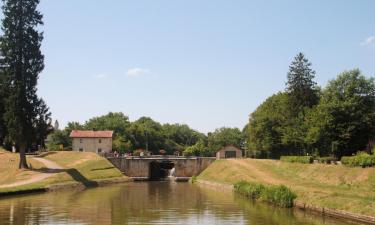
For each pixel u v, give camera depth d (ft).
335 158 278.26
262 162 340.18
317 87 361.10
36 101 292.40
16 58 287.69
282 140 360.69
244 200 216.13
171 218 159.74
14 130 283.79
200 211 177.58
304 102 355.77
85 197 229.86
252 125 424.05
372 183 200.54
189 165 410.93
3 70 287.07
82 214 167.94
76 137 502.79
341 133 271.08
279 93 431.43
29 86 289.33
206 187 307.78
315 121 286.05
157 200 219.00
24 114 285.43
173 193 258.78
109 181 343.05
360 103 273.13
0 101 312.91
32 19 291.79
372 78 279.49
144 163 402.93
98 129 640.17
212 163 404.77
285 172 289.12
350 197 167.22
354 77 279.90
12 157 336.70
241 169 321.32
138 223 148.87
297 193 192.03
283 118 380.17
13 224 144.66
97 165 374.22
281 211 174.91
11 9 287.28
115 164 399.85
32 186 247.29
